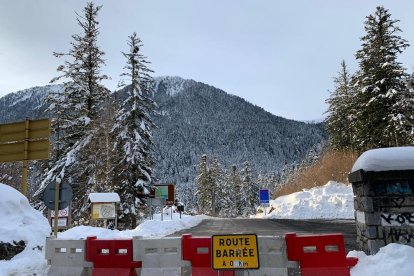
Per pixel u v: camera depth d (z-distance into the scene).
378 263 7.02
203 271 7.18
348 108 45.47
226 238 6.07
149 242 7.59
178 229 24.09
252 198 99.50
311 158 114.62
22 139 14.28
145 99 30.33
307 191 40.19
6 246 10.66
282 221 29.23
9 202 12.02
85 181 28.56
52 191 11.91
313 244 6.87
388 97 32.25
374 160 7.98
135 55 30.41
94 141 28.72
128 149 28.50
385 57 33.44
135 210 28.52
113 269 7.65
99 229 18.20
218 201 103.81
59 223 16.44
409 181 7.82
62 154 29.53
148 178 28.80
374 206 7.93
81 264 7.90
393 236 7.73
